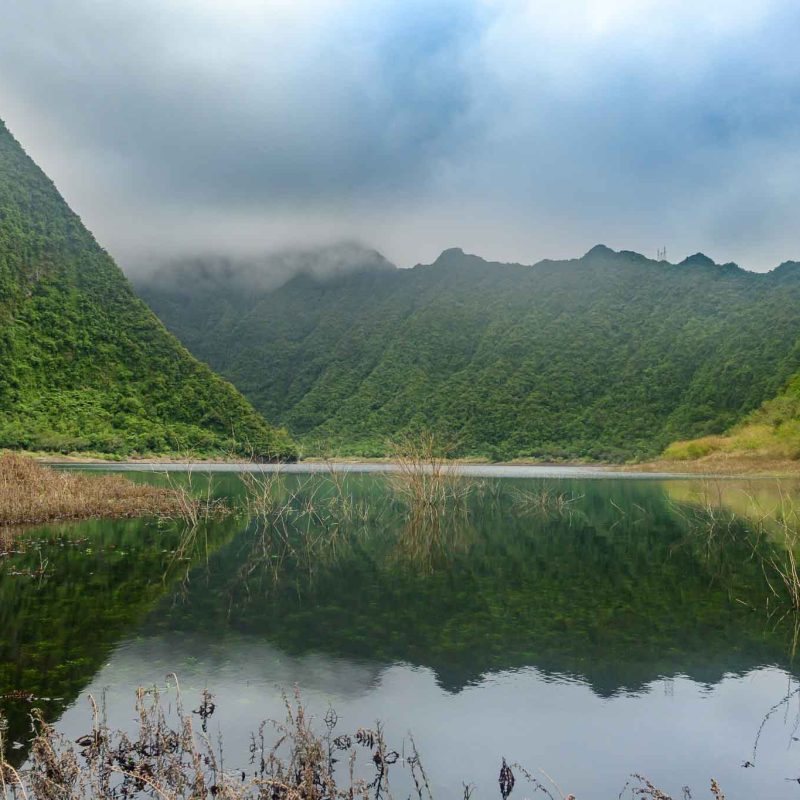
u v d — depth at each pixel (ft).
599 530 67.62
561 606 37.06
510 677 26.21
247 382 590.55
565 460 288.30
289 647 29.37
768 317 357.00
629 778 18.98
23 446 208.13
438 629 32.40
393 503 97.66
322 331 642.63
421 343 492.95
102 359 265.34
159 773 18.44
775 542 59.47
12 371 238.89
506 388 378.73
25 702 23.22
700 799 17.89
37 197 310.45
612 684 25.59
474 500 100.73
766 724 22.38
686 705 23.80
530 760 19.89
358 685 25.29
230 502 94.02
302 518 77.66
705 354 356.18
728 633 32.07
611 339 422.41
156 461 217.56
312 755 18.07
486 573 46.09
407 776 18.86
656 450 275.59
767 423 230.68
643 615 35.37
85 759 19.12
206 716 22.47
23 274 277.03
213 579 43.19
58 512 69.87
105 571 45.01
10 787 17.11
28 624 32.48
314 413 468.75
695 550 55.42
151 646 29.35
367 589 40.88
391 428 383.24
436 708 23.30
